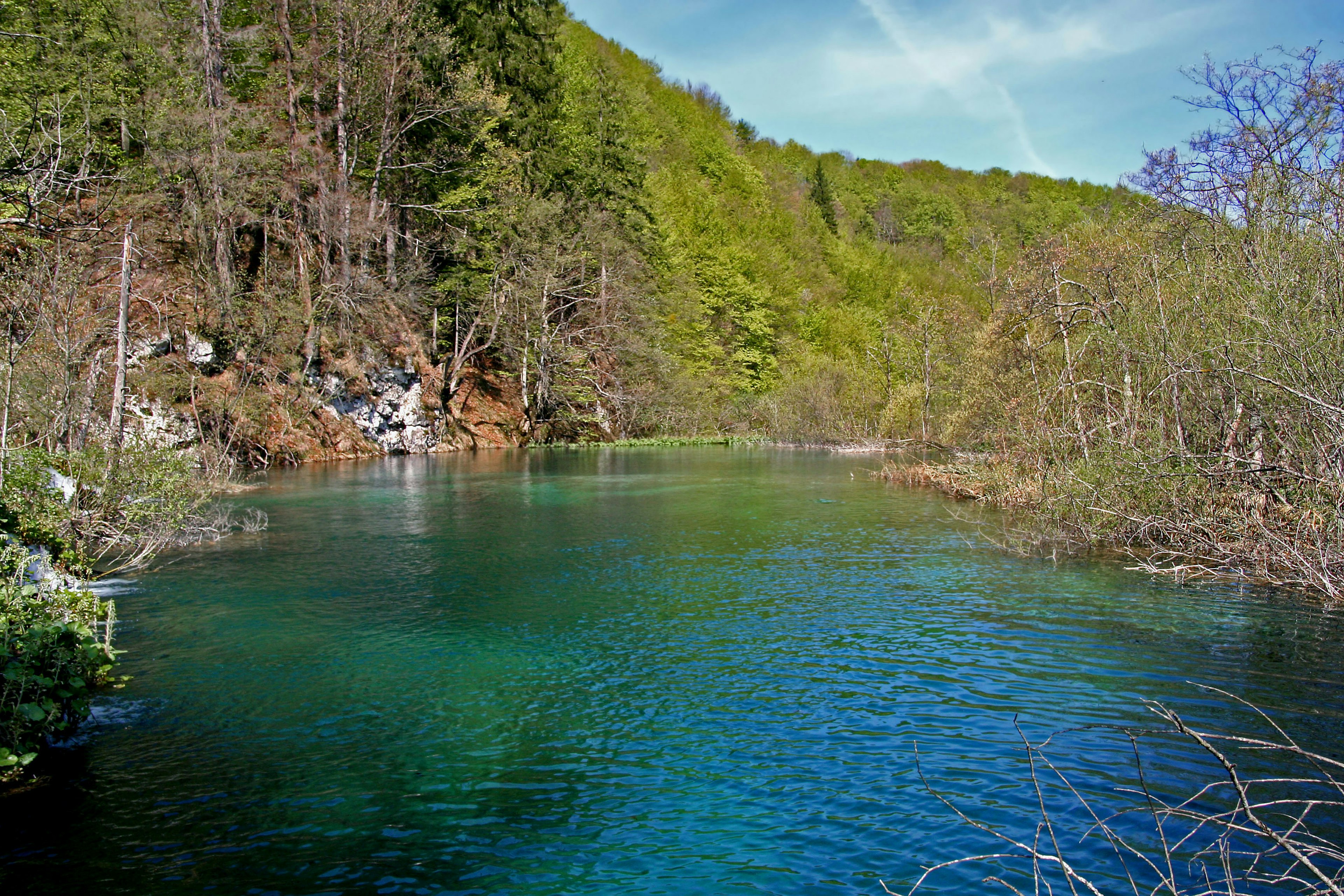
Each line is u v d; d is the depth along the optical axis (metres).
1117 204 15.98
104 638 8.45
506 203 38.72
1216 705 6.78
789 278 69.12
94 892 4.35
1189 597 10.29
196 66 29.50
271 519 17.14
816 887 4.38
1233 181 12.11
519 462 32.62
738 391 56.75
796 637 8.86
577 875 4.52
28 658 5.76
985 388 22.19
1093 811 4.98
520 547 13.99
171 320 26.50
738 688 7.36
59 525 10.68
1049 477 15.57
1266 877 4.36
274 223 33.09
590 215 44.19
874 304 76.94
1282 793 5.27
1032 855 4.50
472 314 42.28
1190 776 5.55
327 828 5.02
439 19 39.19
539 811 5.22
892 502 19.98
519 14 42.16
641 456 36.19
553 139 43.16
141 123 26.28
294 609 10.02
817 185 94.50
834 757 5.93
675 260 54.84
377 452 33.84
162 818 5.14
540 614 9.84
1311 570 10.40
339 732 6.46
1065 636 8.74
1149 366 13.74
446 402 39.50
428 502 19.81
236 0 34.53
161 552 13.51
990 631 8.95
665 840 4.86
